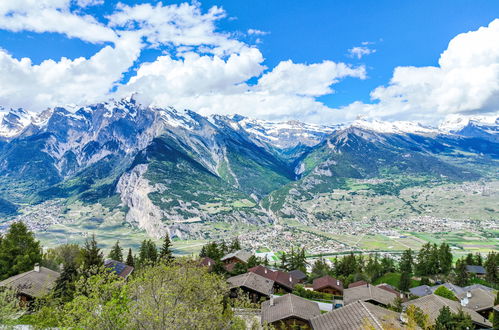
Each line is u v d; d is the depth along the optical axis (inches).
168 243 4891.7
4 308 1595.7
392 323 1920.5
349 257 5994.1
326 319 2148.1
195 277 1578.5
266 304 2699.3
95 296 1332.4
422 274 6013.8
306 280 5255.9
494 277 5457.7
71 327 1293.1
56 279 2566.4
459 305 2709.2
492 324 2618.1
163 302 1282.0
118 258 5236.2
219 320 1497.3
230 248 6653.5
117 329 1273.4
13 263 3191.4
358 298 3157.0
